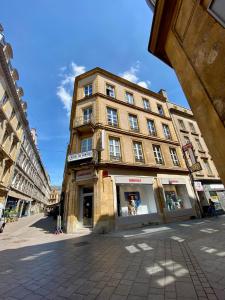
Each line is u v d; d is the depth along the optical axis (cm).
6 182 2131
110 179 1140
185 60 320
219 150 243
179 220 1320
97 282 343
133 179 1236
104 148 1198
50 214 3244
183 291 284
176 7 338
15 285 352
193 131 2048
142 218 1167
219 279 311
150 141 1541
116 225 1041
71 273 400
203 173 1759
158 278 341
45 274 403
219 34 233
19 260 526
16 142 2409
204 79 268
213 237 650
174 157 1673
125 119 1498
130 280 341
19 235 1084
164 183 1390
